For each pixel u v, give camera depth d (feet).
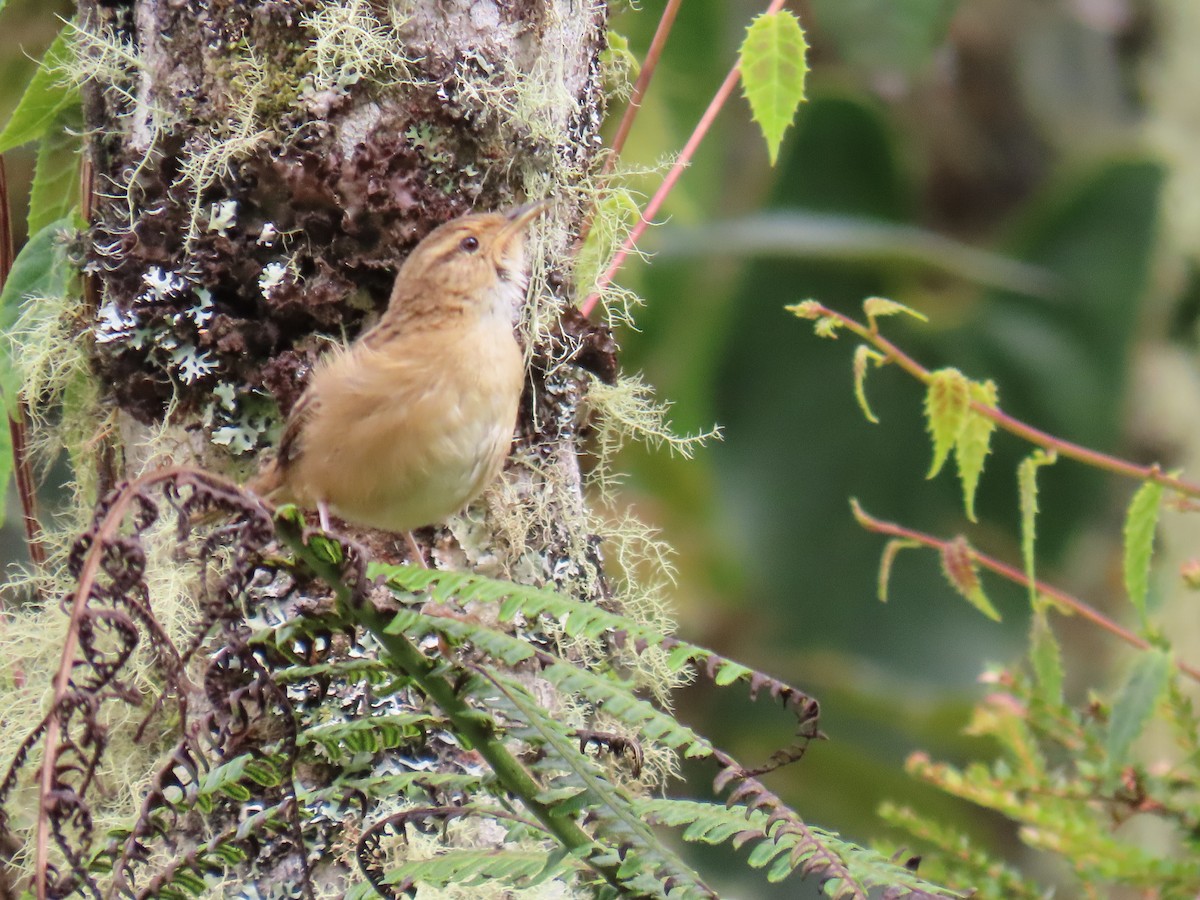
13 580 24.64
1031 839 22.94
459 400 22.12
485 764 20.65
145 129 22.22
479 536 23.34
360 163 21.85
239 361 22.07
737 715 46.60
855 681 45.98
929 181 53.47
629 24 36.81
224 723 14.89
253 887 19.85
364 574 15.47
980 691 46.26
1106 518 49.70
